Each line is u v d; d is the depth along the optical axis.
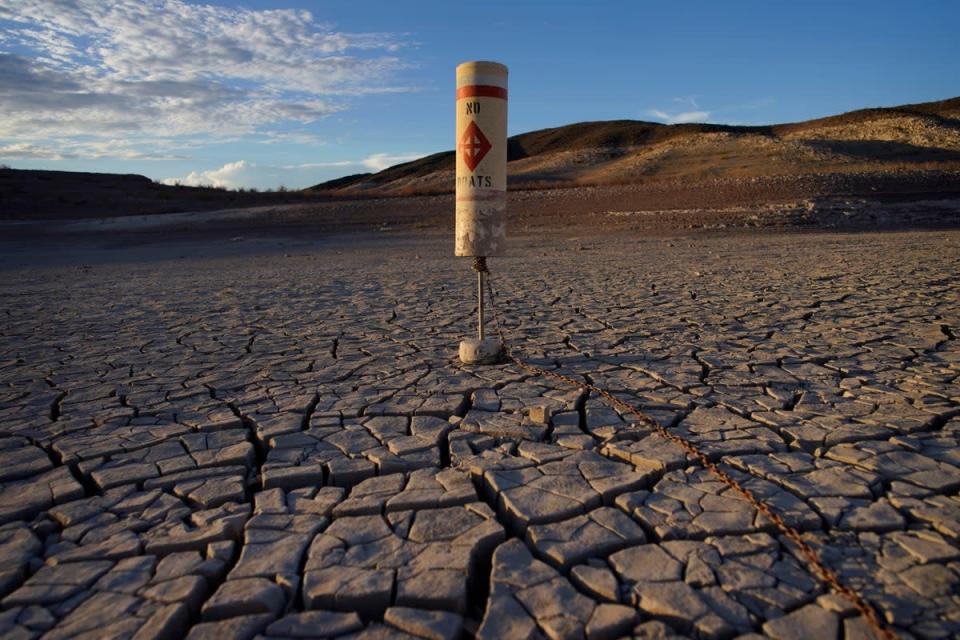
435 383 5.23
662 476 3.46
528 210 31.97
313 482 3.61
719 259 13.59
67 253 22.66
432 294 10.07
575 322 7.51
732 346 6.18
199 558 2.82
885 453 3.60
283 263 16.88
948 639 2.16
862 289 8.96
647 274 11.45
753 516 2.96
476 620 2.47
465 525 2.99
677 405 4.52
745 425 4.09
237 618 2.42
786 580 2.50
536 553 2.79
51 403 5.10
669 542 2.78
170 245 24.66
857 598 2.34
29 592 2.62
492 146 5.26
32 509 3.36
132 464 3.83
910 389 4.70
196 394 5.22
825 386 4.88
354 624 2.37
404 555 2.76
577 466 3.57
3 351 6.93
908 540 2.74
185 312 9.16
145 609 2.47
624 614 2.33
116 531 3.08
